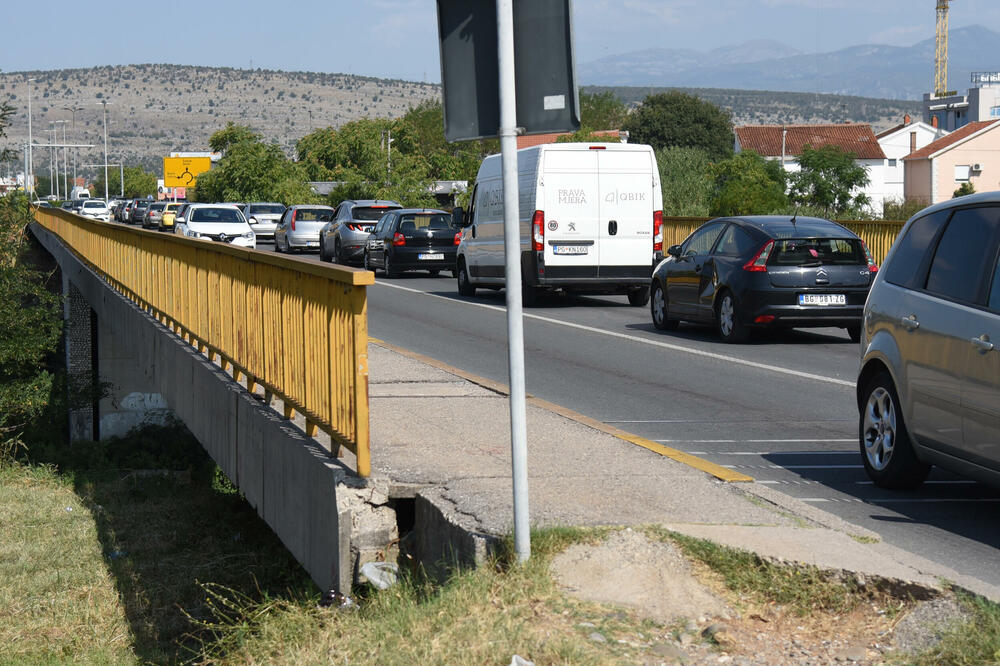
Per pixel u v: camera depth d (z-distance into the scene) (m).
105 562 16.88
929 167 129.38
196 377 13.53
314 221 53.91
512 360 6.61
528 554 6.55
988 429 8.17
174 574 15.66
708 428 12.48
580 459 9.09
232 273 11.91
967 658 5.19
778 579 6.21
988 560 7.61
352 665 5.92
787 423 12.80
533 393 14.98
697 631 5.81
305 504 8.59
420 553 7.68
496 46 6.74
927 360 8.91
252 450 10.53
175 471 27.50
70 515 20.94
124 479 25.50
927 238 9.48
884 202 63.56
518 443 6.58
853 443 11.66
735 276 20.44
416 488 7.89
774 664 5.45
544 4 6.65
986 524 8.55
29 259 50.50
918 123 147.25
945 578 6.02
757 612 6.00
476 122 6.82
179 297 15.57
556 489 8.03
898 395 9.36
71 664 12.37
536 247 27.02
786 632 5.80
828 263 20.12
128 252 21.11
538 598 6.16
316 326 8.62
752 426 12.59
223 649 8.07
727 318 20.73
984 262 8.62
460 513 7.25
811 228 20.42
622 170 27.28
